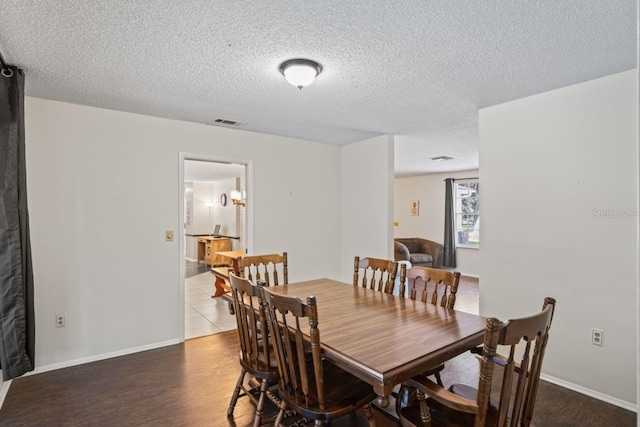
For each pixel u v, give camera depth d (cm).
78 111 301
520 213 285
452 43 196
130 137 326
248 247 408
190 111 322
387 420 217
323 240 466
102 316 311
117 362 300
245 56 213
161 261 341
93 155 308
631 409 229
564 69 229
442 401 127
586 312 250
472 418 150
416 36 189
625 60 216
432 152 524
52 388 254
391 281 262
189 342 348
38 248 283
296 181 441
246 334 200
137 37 190
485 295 306
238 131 393
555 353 265
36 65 222
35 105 283
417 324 186
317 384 154
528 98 280
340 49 204
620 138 234
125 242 323
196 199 994
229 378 271
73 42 194
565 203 260
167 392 248
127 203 324
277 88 265
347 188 474
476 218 738
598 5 159
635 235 229
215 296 540
